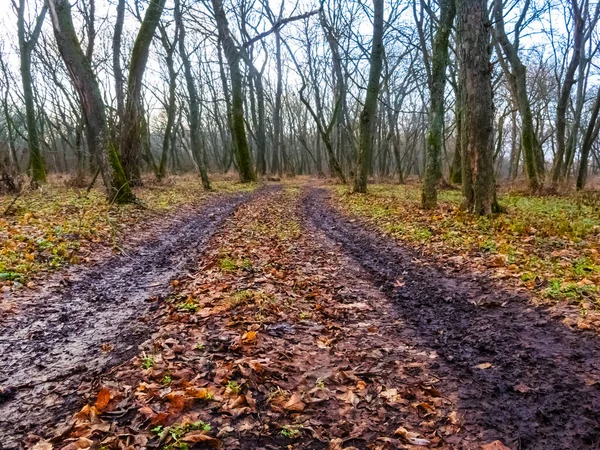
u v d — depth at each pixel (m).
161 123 52.38
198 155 21.73
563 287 5.52
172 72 25.42
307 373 3.93
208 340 4.48
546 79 34.97
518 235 9.01
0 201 13.73
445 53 13.43
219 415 3.25
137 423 3.12
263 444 2.98
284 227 12.02
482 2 10.87
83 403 3.42
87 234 9.16
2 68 28.17
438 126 13.73
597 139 41.41
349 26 27.48
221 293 6.02
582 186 19.08
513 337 4.56
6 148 16.55
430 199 13.95
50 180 23.31
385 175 39.75
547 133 45.97
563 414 3.25
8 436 3.05
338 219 13.87
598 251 7.34
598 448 2.89
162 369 3.85
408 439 3.03
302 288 6.50
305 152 63.19
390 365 4.12
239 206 16.34
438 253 8.17
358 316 5.43
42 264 7.12
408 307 5.70
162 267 7.86
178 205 15.31
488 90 11.17
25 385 3.74
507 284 6.06
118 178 13.48
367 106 19.62
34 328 5.01
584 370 3.81
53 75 22.53
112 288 6.58
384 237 10.27
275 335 4.70
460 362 4.14
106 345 4.50
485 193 11.47
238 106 28.64
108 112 18.47
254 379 3.69
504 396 3.53
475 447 2.95
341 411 3.38
